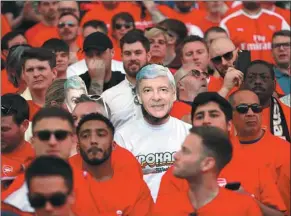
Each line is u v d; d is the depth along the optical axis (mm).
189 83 9961
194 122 8164
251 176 8172
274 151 8914
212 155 7191
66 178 6820
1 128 8594
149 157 8891
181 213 7297
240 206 7262
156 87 8891
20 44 11914
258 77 9992
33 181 6801
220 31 12688
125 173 8047
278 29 14727
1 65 12859
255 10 14703
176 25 12742
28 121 8695
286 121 9977
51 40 11398
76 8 14664
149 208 8000
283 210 8156
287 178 8922
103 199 7863
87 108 8727
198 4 15586
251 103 8914
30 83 10016
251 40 14672
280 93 11930
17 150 8641
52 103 9312
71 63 12688
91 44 10734
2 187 8367
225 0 15031
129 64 10297
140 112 9953
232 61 10914
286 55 12492
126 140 8906
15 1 15211
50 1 14578
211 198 7273
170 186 8000
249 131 8930
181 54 11406
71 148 8180
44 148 7805
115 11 15508
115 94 10047
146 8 15289
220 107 8117
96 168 7938
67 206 6852
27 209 7582
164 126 8953
